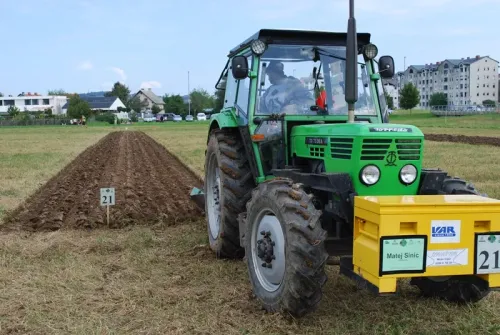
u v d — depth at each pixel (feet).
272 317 14.56
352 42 15.90
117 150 83.20
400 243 12.01
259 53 17.88
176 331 13.85
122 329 14.02
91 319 14.66
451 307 15.53
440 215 12.17
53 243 22.97
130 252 21.86
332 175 14.25
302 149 17.04
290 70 18.58
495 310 15.23
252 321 14.52
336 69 18.79
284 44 18.58
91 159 67.67
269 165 18.54
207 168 23.11
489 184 38.96
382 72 18.15
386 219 11.94
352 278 13.33
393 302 15.88
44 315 14.97
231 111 21.02
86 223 27.02
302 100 18.53
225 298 16.25
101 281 18.10
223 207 19.85
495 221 12.46
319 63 18.70
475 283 13.85
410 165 14.49
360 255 12.71
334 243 15.31
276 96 18.57
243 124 19.44
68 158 67.87
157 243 23.45
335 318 14.57
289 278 13.69
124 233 25.48
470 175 44.45
